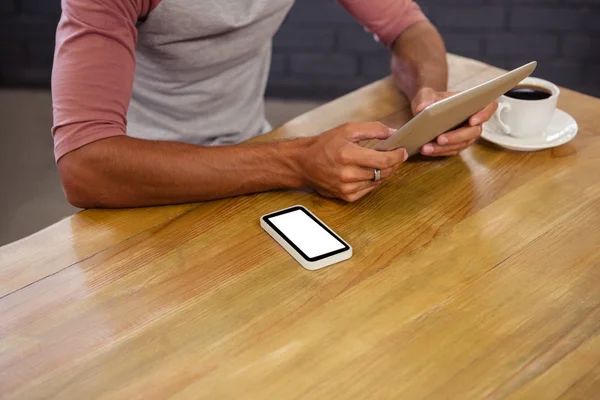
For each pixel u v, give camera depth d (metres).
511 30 2.97
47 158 2.88
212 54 1.46
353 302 0.95
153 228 1.11
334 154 1.12
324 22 3.03
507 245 1.06
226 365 0.86
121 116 1.20
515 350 0.87
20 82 3.24
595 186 1.19
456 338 0.89
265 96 3.21
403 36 1.61
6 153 2.91
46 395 0.83
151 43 1.38
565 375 0.84
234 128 1.60
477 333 0.90
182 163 1.14
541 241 1.06
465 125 1.25
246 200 1.18
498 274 1.00
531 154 1.29
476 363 0.86
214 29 1.40
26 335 0.91
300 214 1.12
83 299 0.97
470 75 1.57
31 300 0.97
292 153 1.16
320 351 0.88
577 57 2.99
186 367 0.86
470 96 1.08
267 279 1.00
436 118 1.08
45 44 3.17
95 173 1.14
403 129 1.09
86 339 0.90
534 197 1.17
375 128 1.16
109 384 0.84
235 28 1.43
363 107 1.45
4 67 3.22
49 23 3.12
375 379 0.84
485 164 1.26
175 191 1.15
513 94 1.32
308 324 0.92
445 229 1.09
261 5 1.44
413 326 0.91
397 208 1.15
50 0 3.07
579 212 1.13
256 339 0.90
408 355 0.87
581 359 0.86
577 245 1.06
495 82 1.10
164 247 1.07
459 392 0.82
